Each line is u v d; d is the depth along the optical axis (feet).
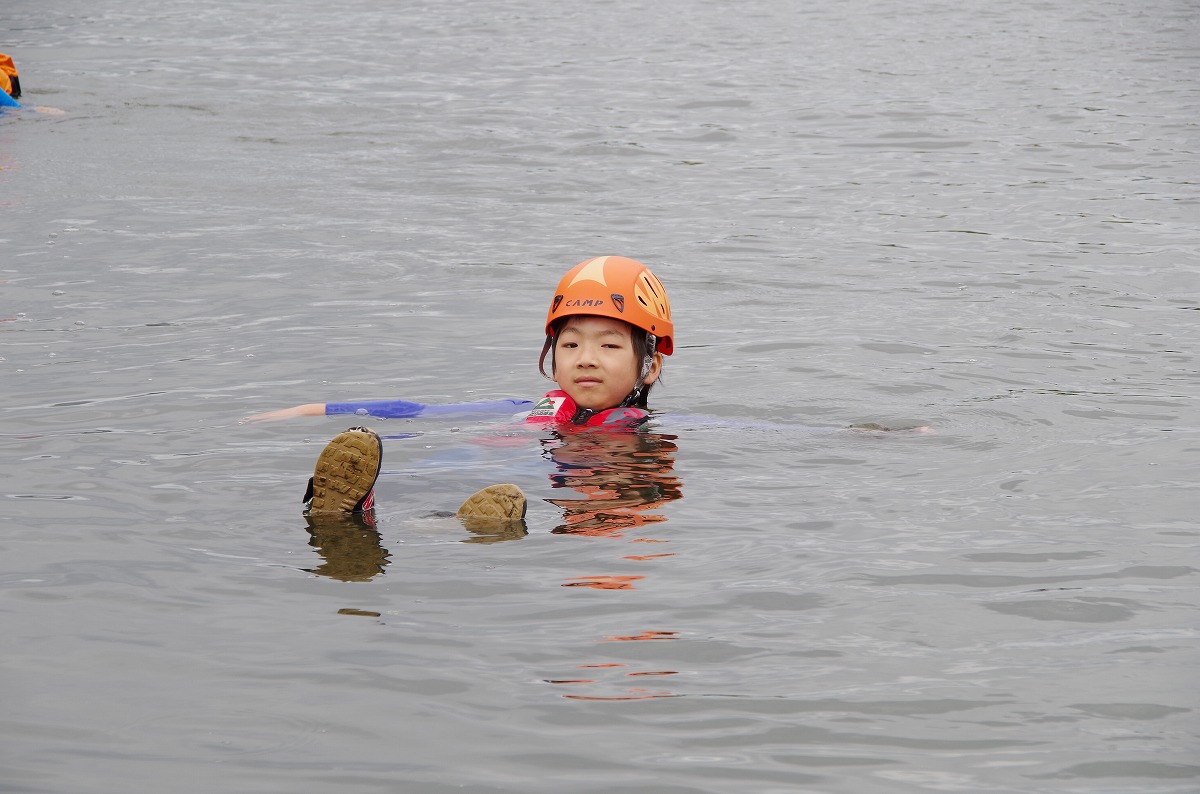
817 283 31.22
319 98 59.82
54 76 64.80
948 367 23.94
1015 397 22.02
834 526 15.99
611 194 42.22
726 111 57.88
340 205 39.73
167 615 13.17
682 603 13.60
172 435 19.65
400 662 12.18
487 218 38.50
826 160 47.88
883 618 13.29
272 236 35.50
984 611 13.48
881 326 27.12
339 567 14.52
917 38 82.48
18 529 15.58
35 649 12.36
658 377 22.18
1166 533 15.71
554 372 21.44
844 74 68.39
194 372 23.41
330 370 23.73
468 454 18.99
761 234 36.68
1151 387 22.59
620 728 11.04
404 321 27.37
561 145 50.08
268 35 83.76
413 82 65.36
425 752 10.62
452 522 16.01
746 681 11.88
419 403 21.80
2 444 19.07
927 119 55.36
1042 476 17.93
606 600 13.67
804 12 97.86
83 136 50.03
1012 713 11.33
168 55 73.72
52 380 22.74
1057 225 37.40
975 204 40.50
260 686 11.68
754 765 10.48
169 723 11.02
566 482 17.71
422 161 46.88
